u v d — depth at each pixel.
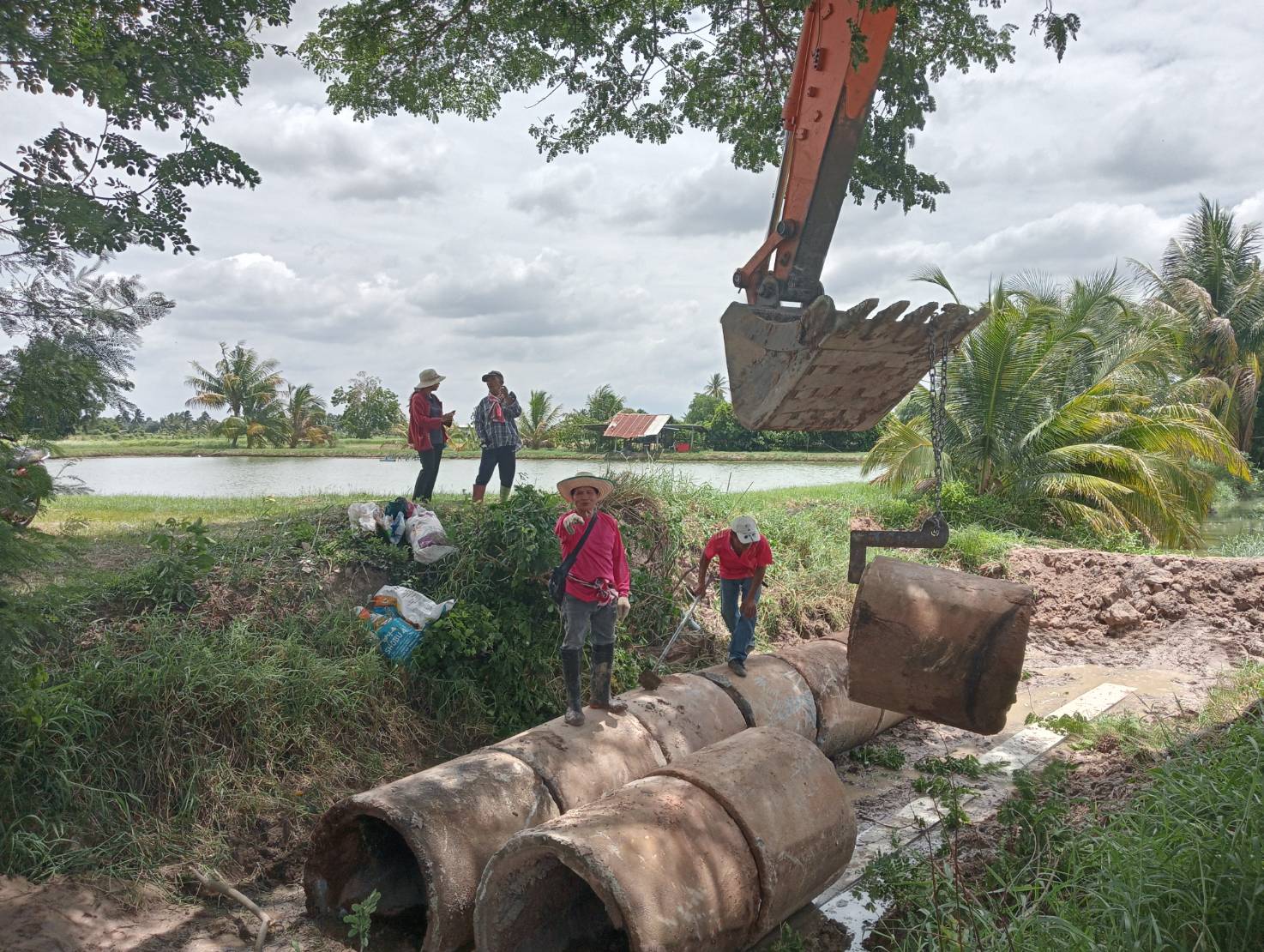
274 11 9.37
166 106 8.55
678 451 43.25
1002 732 8.45
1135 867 4.26
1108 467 18.14
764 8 11.99
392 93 12.60
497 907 4.83
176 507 13.20
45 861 5.36
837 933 5.34
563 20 11.13
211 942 5.12
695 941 4.53
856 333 5.99
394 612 8.08
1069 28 8.96
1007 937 4.12
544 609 8.55
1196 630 11.53
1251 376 32.12
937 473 5.34
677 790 5.18
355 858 5.61
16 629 5.78
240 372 47.69
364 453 38.72
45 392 5.83
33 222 6.50
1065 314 19.77
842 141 7.24
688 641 9.69
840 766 7.90
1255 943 3.85
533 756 5.86
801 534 12.99
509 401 10.88
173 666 6.61
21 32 6.97
